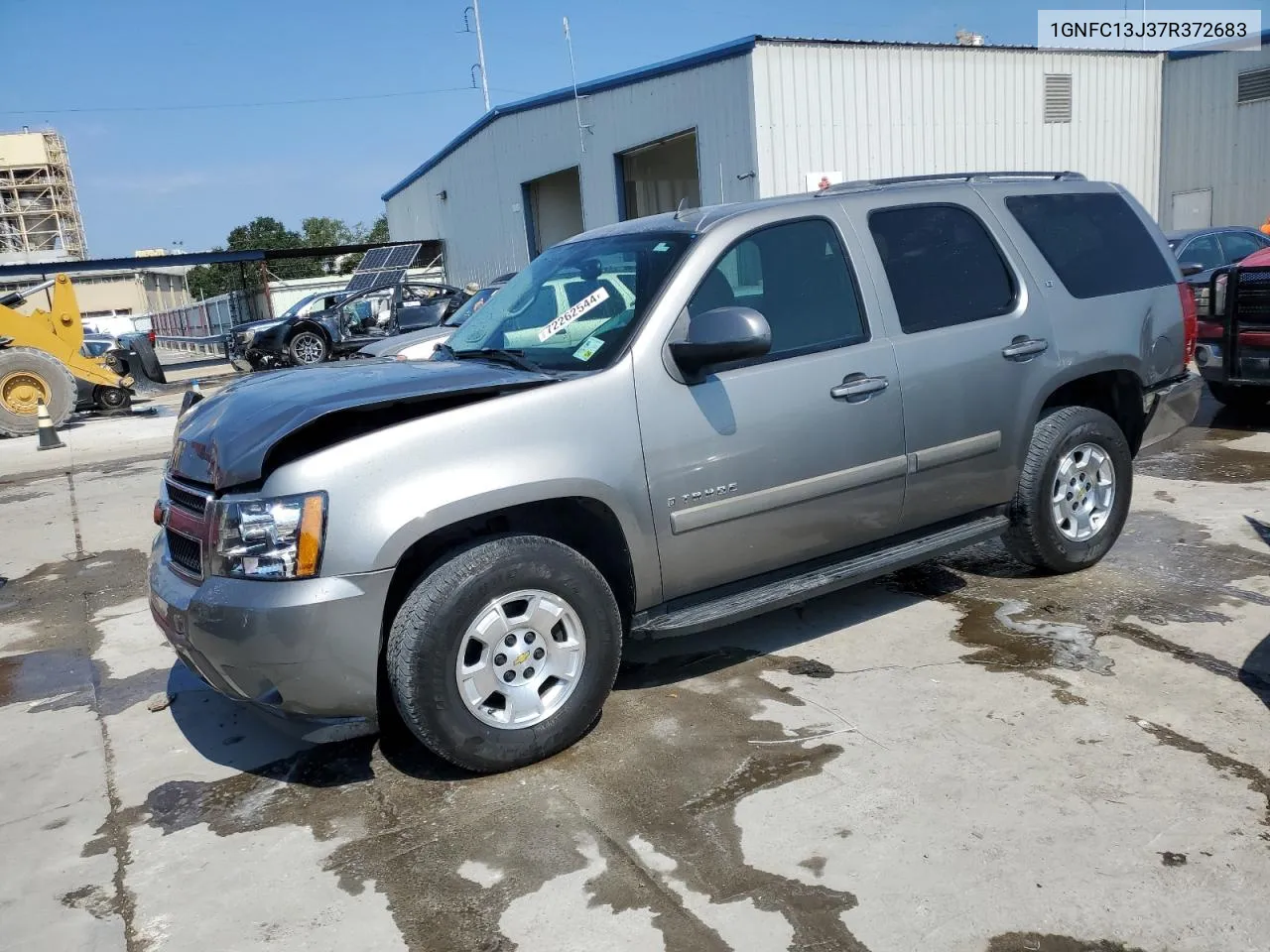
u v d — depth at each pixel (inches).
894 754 134.0
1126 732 135.6
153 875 120.6
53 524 331.9
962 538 173.0
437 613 126.6
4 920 113.3
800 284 156.6
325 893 113.8
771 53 724.7
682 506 142.4
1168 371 200.1
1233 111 858.8
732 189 764.6
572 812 125.9
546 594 134.6
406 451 126.0
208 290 3277.6
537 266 179.2
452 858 118.6
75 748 158.2
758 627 183.6
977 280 175.0
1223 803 117.8
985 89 821.9
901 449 161.9
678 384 142.2
